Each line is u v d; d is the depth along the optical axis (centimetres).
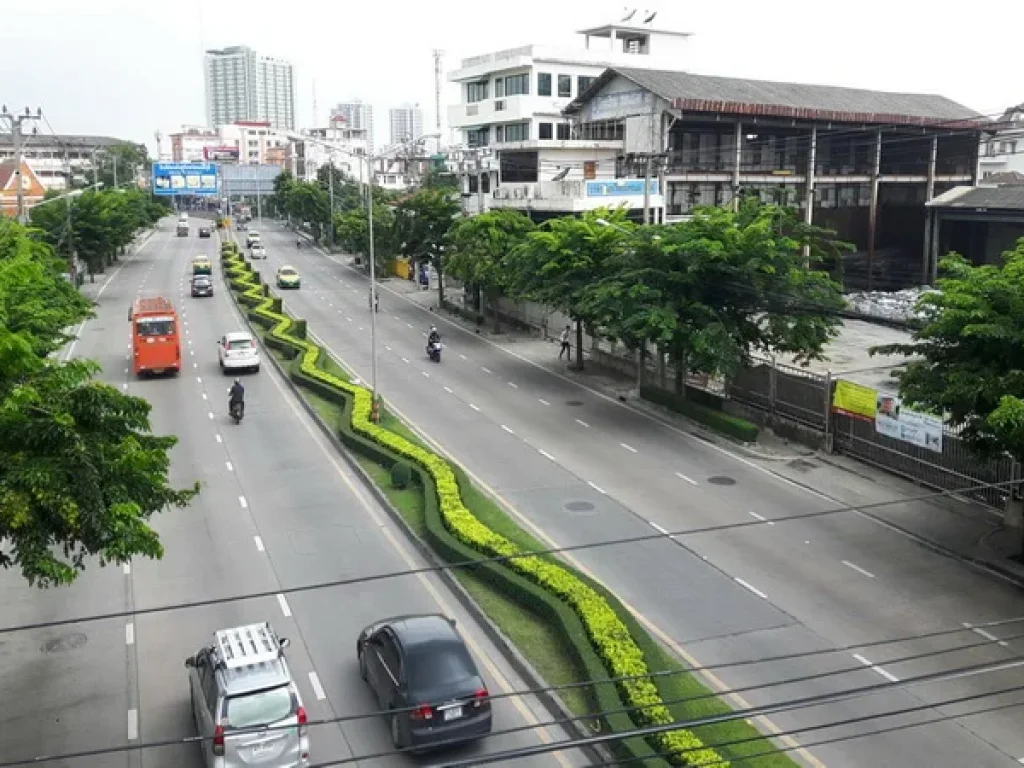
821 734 1556
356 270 8962
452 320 6166
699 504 2705
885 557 2320
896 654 1831
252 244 9931
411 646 1544
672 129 6475
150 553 1342
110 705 1655
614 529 2497
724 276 3334
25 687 1717
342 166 17400
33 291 2597
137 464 1362
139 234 11994
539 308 5616
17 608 2039
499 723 1608
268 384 4272
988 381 2033
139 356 4272
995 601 2073
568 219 4284
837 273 4038
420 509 2603
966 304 2116
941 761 1491
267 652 1464
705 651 1836
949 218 6028
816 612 2012
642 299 3356
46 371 1427
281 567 2255
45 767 1460
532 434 3475
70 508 1225
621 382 4331
